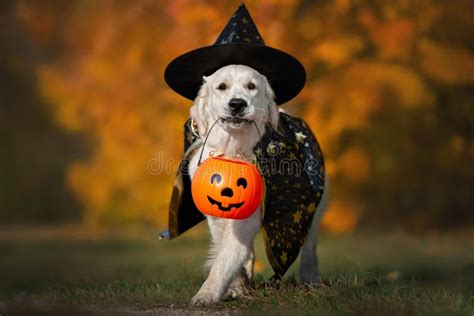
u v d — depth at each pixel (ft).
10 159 59.11
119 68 40.42
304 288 16.17
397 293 15.07
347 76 36.50
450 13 39.14
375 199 45.16
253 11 34.50
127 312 14.55
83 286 18.67
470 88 43.06
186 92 17.61
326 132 36.22
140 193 41.70
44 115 58.18
